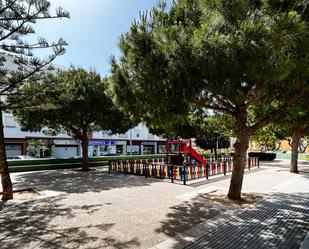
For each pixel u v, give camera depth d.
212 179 13.32
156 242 4.96
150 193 9.75
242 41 4.66
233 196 8.66
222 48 4.85
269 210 7.23
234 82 5.18
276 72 4.70
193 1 6.62
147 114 7.52
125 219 6.43
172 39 5.56
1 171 8.95
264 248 4.68
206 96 6.93
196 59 5.25
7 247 4.80
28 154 28.55
